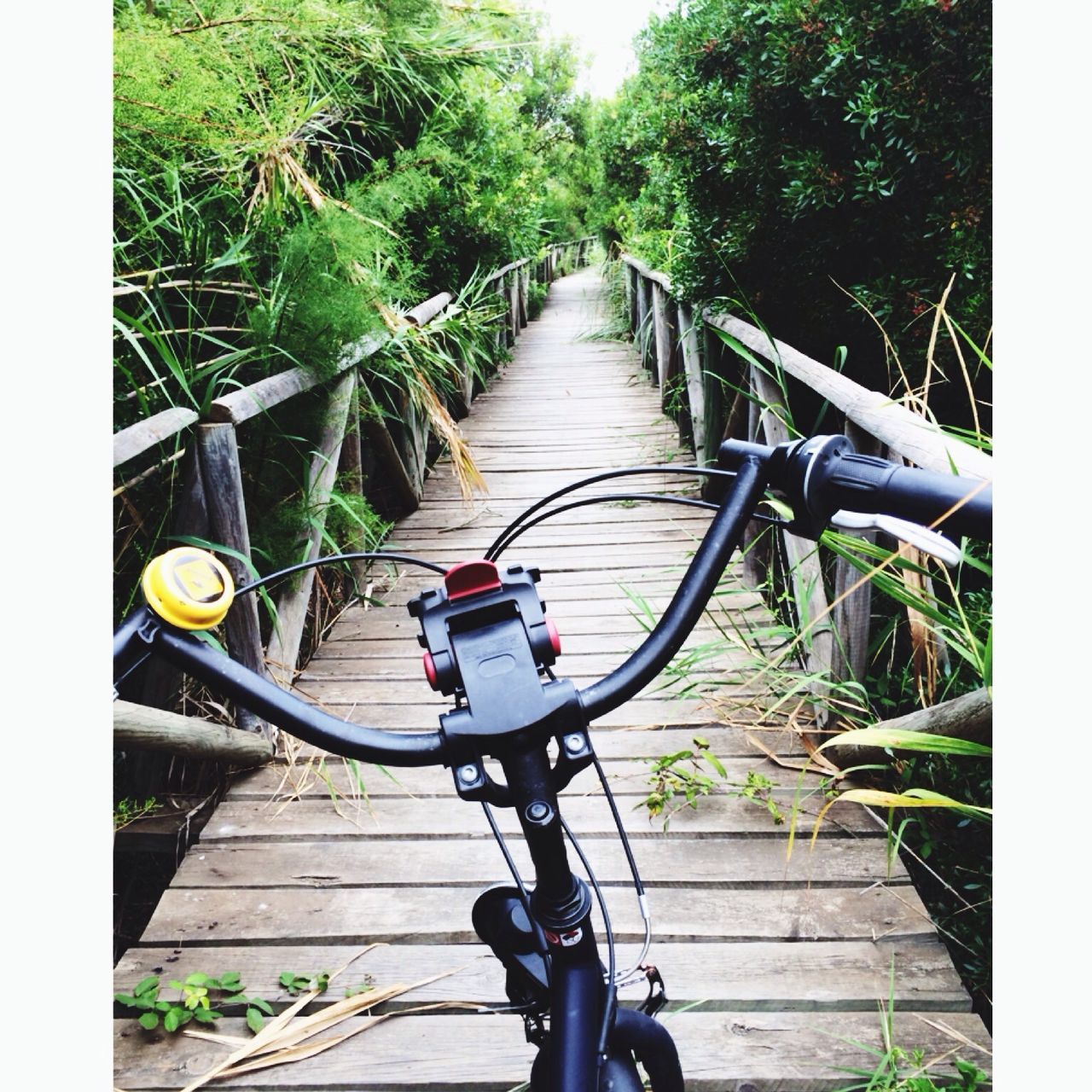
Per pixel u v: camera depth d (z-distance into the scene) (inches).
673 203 211.2
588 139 681.6
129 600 98.8
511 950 42.2
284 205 129.7
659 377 253.8
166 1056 65.9
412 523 176.7
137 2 122.5
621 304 430.0
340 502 119.0
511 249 306.2
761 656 104.4
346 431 134.6
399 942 76.1
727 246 152.3
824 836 86.5
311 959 74.2
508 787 33.3
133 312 107.0
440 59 201.2
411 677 120.0
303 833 89.4
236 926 77.6
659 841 86.5
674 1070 43.8
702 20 150.9
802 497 36.2
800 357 111.5
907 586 80.9
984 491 31.9
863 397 87.7
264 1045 65.7
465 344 197.3
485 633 34.3
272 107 138.2
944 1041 64.8
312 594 132.3
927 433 72.2
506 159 307.3
